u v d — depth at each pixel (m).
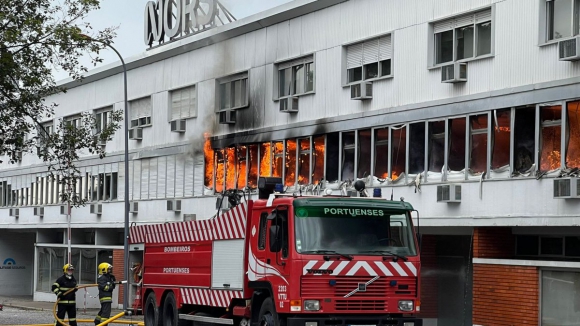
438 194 24.34
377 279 16.95
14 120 30.41
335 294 16.72
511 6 22.83
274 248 17.12
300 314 16.69
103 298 23.36
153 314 23.75
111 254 43.56
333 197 17.41
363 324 16.75
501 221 22.56
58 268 49.25
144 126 41.59
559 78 21.34
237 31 34.44
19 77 27.34
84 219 47.19
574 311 20.41
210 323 20.81
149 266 24.17
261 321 17.88
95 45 27.89
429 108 25.23
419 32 25.80
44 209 51.41
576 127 20.88
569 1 21.47
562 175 20.98
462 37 24.52
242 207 18.84
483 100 23.45
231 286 19.22
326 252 16.77
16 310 42.62
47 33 27.23
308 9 30.39
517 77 22.55
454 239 26.55
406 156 26.03
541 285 21.34
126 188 35.75
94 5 27.72
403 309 17.06
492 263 22.70
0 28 26.72
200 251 20.97
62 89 29.00
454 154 24.42
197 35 36.88
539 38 21.94
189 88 38.44
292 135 31.08
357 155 28.02
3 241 57.00
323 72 29.73
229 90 35.56
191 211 37.66
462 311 25.89
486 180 23.22
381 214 17.33
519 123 22.42
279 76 32.38
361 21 28.09
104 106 45.41
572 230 21.88
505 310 22.17
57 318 23.89
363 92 27.42
